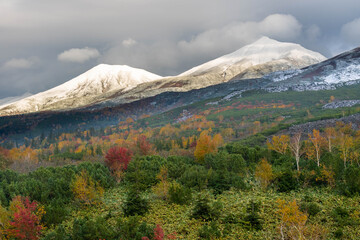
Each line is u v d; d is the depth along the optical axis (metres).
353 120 115.38
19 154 138.00
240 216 33.00
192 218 33.34
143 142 92.06
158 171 56.31
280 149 60.12
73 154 113.31
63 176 50.59
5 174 55.00
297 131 117.06
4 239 29.27
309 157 52.50
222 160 55.78
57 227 29.53
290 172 43.84
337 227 28.97
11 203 34.78
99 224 27.48
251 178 50.75
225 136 164.25
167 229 31.38
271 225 30.28
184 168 55.75
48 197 42.97
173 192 40.03
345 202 35.31
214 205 34.84
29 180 49.41
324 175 43.03
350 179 38.06
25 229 28.98
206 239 28.02
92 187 42.53
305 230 26.97
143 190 49.22
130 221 28.36
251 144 108.62
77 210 39.94
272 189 43.59
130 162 61.22
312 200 37.03
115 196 46.72
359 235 26.94
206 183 46.84
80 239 26.33
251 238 27.97
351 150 52.69
